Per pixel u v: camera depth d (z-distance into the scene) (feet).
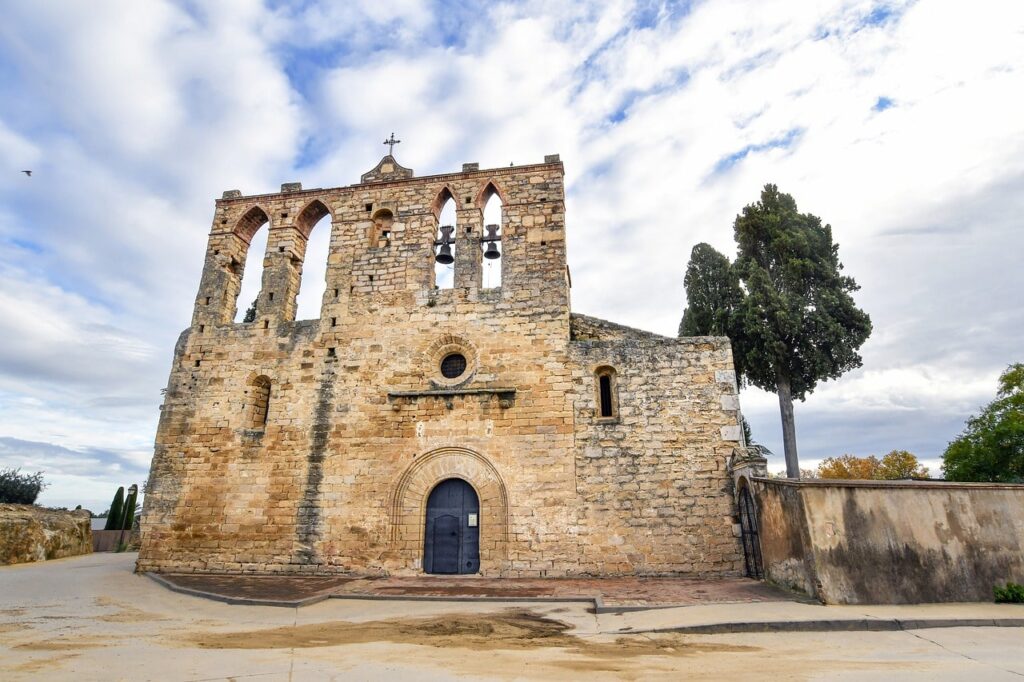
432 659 28.25
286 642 32.73
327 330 71.72
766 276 99.45
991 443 99.14
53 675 24.77
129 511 140.05
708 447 60.34
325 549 62.49
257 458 67.31
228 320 77.15
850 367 96.22
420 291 71.82
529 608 43.34
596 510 59.72
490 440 63.72
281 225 78.54
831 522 41.91
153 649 30.66
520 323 68.03
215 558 64.03
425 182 77.05
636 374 64.08
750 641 31.68
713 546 56.95
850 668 25.48
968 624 34.17
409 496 63.26
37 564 79.66
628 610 40.83
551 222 71.82
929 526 42.01
